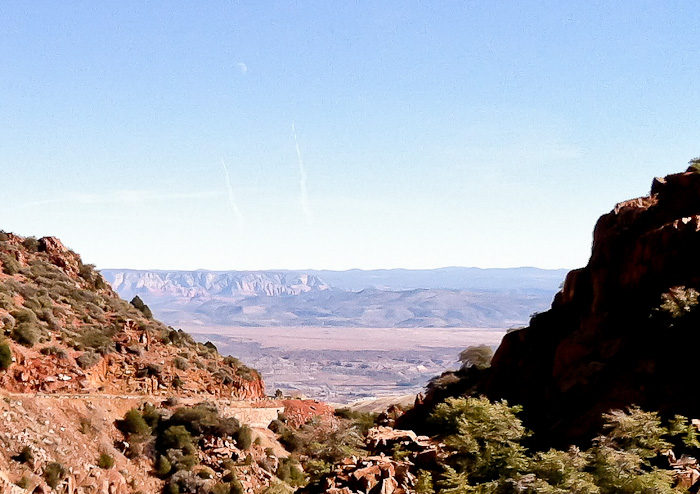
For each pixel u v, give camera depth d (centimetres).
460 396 4784
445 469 3253
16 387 6488
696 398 3509
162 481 6125
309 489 3234
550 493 2898
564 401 4047
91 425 6191
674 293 4028
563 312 4800
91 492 5553
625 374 3888
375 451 3525
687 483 2903
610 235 4619
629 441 3219
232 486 6244
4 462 5194
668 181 4834
